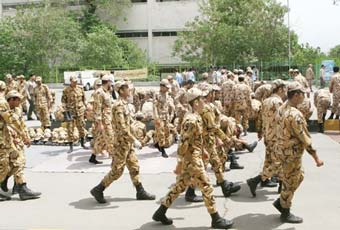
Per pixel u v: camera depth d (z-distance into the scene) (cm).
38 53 4812
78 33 5100
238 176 904
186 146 592
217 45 4553
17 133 775
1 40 4791
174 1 5897
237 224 626
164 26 5938
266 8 4522
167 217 651
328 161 1027
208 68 4412
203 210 692
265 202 729
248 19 4581
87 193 804
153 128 1411
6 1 6103
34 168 1009
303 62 4347
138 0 6016
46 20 4828
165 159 1083
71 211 701
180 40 4859
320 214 664
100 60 4984
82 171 976
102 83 1032
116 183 866
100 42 5003
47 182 889
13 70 4838
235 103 1249
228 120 885
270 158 735
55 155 1159
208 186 603
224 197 761
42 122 1473
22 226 635
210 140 744
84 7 5762
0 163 750
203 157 626
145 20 5991
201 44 4662
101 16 5972
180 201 741
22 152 788
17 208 723
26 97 1931
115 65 5006
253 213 673
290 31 4606
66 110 1211
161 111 1112
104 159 1097
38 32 4806
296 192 781
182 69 4738
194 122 591
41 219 664
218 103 938
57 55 4925
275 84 738
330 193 774
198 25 4747
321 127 1461
